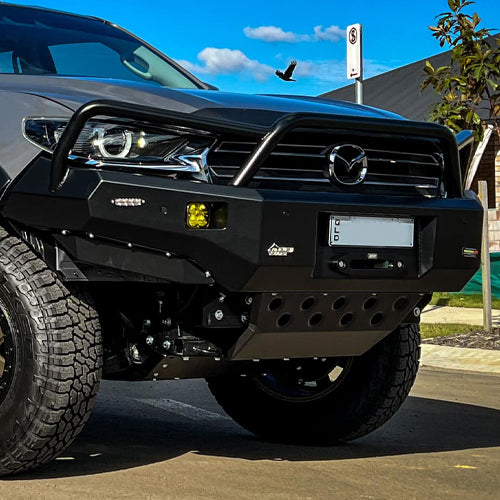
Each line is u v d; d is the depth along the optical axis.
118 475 3.88
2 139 3.73
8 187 3.67
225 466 4.14
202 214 3.61
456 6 8.99
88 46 5.00
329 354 4.21
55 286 3.66
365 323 4.10
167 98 3.96
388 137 3.99
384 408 4.58
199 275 3.70
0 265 3.65
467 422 5.47
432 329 10.12
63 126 3.69
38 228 3.66
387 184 4.03
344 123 3.79
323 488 3.80
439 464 4.32
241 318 3.89
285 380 4.82
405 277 4.00
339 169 3.90
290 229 3.68
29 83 4.08
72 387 3.63
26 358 3.62
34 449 3.66
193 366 4.12
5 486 3.66
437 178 4.18
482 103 15.59
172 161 3.66
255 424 4.90
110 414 5.55
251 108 3.93
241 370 4.35
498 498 3.73
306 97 4.54
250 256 3.62
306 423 4.75
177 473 3.96
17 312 3.63
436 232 4.03
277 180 3.78
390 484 3.91
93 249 3.62
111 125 3.64
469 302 13.38
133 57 5.09
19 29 4.88
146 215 3.56
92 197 3.51
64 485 3.68
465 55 9.01
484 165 17.89
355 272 3.86
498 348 8.93
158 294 3.95
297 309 3.87
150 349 4.01
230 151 3.72
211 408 5.86
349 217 3.85
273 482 3.87
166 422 5.36
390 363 4.55
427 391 6.62
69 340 3.63
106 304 4.05
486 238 9.75
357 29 9.19
